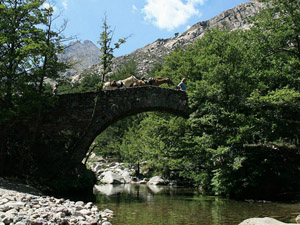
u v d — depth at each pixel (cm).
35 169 1514
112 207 1023
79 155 1579
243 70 1415
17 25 1428
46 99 1423
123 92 1636
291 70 1294
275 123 1259
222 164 1357
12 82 1392
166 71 2864
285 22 1341
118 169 3259
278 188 1327
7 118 1326
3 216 610
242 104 1366
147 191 1739
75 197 1323
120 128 3988
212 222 759
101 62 1659
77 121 1617
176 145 1927
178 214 880
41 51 1442
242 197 1309
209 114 1440
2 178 1291
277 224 559
